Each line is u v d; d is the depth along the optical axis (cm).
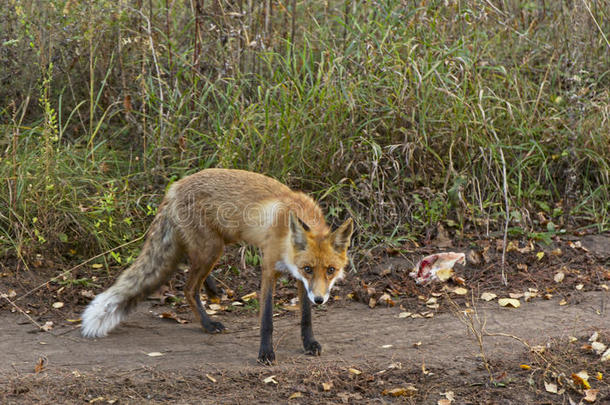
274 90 683
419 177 668
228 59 716
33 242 595
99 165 677
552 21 833
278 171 654
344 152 664
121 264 598
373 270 596
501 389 391
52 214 614
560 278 567
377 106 691
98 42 734
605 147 705
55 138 618
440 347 454
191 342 477
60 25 722
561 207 689
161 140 668
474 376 408
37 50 720
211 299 557
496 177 686
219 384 405
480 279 577
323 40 775
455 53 717
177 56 719
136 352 455
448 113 688
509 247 615
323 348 463
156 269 505
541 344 448
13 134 635
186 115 700
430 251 620
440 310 524
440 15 746
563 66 776
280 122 657
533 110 722
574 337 457
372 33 725
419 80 657
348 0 780
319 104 668
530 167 710
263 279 461
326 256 427
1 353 449
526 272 585
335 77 689
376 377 411
